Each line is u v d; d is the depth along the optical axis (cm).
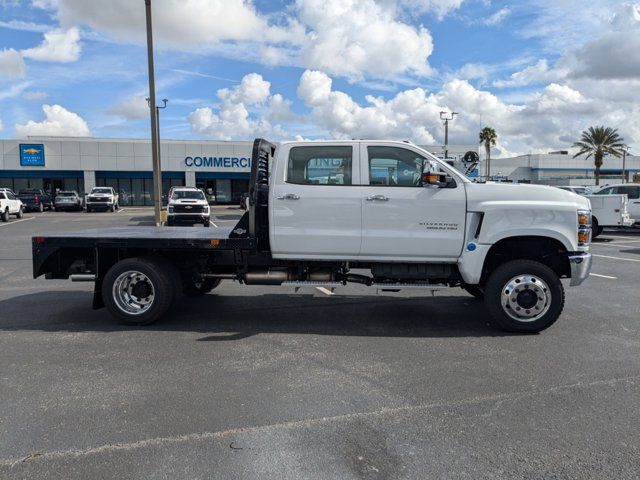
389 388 443
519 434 361
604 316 703
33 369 487
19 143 4575
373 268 649
